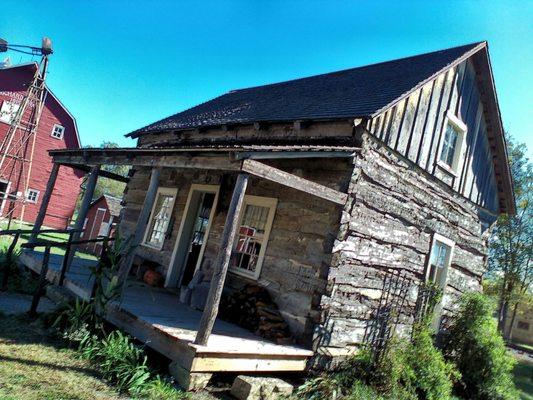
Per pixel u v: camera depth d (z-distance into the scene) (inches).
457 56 406.6
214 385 228.4
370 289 316.8
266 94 546.6
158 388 197.9
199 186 415.5
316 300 281.7
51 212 1103.6
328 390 250.2
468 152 442.6
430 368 312.0
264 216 346.3
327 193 271.0
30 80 1050.1
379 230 323.3
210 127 433.1
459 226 434.3
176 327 239.8
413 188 362.9
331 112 323.3
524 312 1565.0
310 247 299.4
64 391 179.2
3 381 175.8
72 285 315.0
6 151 902.4
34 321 267.4
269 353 241.3
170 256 415.5
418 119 363.6
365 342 312.7
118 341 222.8
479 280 474.9
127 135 606.9
